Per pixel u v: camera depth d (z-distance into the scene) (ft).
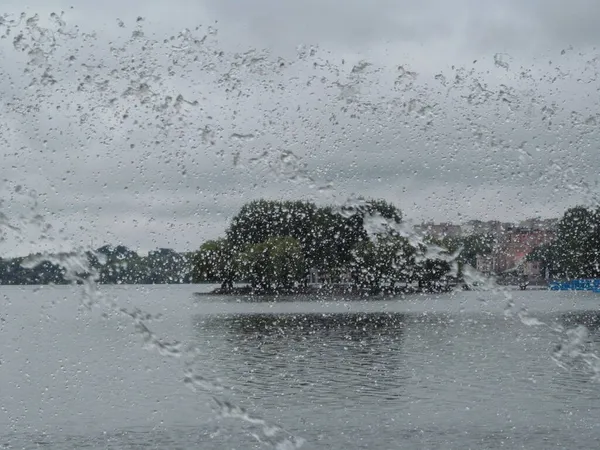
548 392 52.54
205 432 42.37
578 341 63.72
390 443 39.88
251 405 49.21
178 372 61.31
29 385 55.52
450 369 63.52
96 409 47.85
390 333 87.45
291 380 59.00
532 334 83.82
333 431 42.57
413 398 51.26
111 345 76.54
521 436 40.93
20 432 42.47
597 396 50.93
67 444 40.01
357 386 55.93
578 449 38.52
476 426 43.19
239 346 79.77
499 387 54.80
